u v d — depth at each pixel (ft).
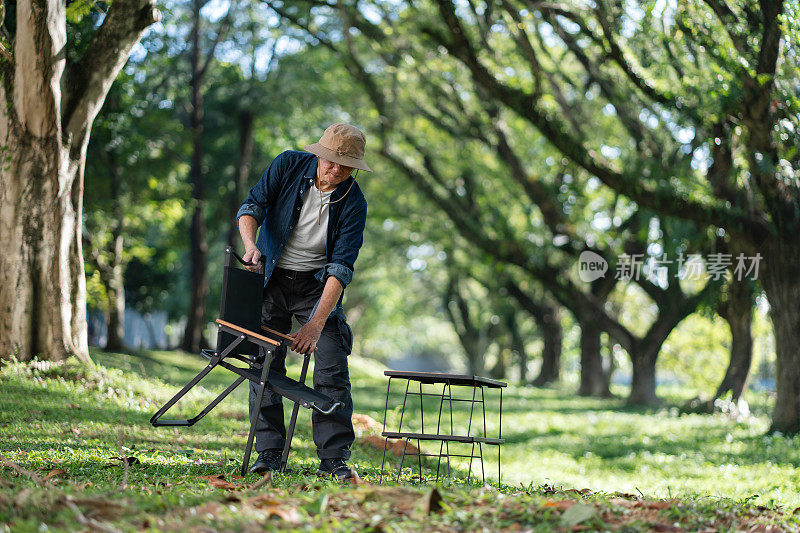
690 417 70.54
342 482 15.61
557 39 65.67
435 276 154.20
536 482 27.71
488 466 33.19
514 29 52.16
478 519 10.89
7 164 36.14
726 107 44.16
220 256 129.39
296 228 17.46
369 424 34.37
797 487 26.40
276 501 11.40
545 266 90.27
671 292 88.53
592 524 10.98
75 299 37.73
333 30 76.33
